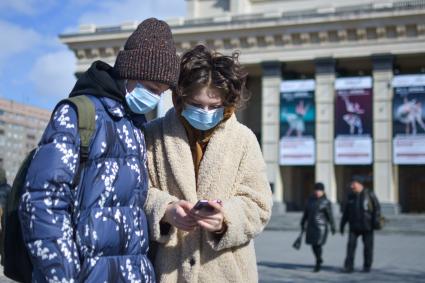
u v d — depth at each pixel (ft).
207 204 8.93
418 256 56.34
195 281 9.57
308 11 136.15
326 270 44.16
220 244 9.37
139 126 9.36
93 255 8.09
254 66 142.72
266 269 44.34
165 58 8.85
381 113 130.21
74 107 8.32
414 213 137.49
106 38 148.77
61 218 7.79
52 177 7.77
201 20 143.13
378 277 39.96
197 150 10.27
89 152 8.29
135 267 8.58
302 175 151.02
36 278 7.94
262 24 136.87
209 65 9.43
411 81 127.95
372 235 44.04
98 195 8.20
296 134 135.95
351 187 44.21
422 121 126.21
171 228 9.63
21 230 8.18
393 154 127.85
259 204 9.98
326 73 134.82
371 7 130.00
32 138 82.28
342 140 132.46
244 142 10.21
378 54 130.62
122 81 8.91
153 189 9.86
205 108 9.61
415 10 126.21
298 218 117.19
